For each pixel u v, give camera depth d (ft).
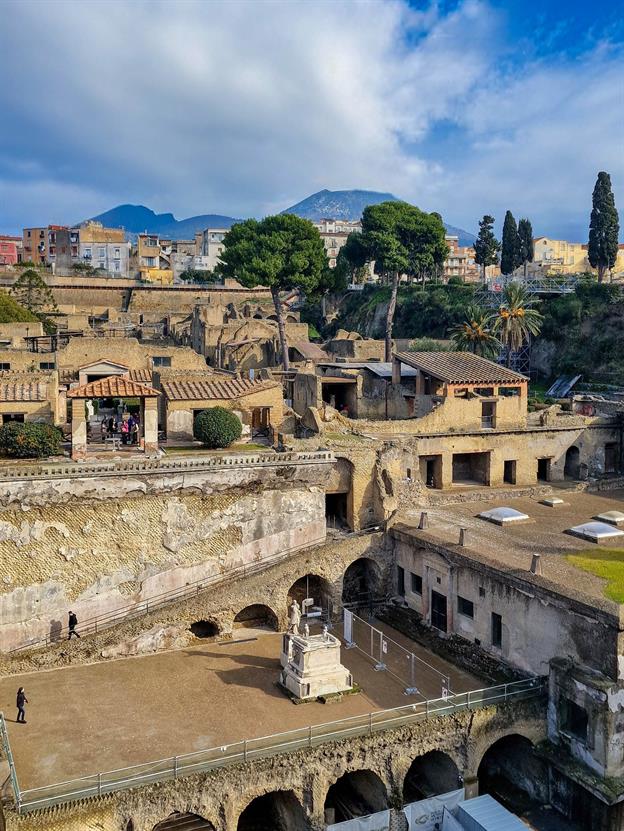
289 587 153.17
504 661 132.98
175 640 144.25
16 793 92.99
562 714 120.26
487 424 204.95
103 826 96.78
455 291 399.85
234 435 170.40
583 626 116.98
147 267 634.84
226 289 480.23
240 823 121.80
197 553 151.12
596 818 113.19
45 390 175.32
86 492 139.64
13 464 146.51
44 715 118.11
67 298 459.32
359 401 225.97
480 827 107.86
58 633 140.26
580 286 325.21
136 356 267.18
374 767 112.68
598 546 148.36
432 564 150.51
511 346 285.84
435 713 116.88
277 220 293.43
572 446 214.48
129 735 112.47
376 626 157.48
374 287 452.35
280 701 123.54
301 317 467.52
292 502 159.53
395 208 328.70
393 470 171.53
